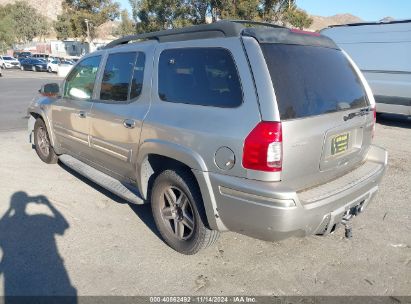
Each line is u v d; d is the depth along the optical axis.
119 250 3.40
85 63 4.63
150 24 29.64
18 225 3.83
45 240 3.54
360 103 3.41
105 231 3.74
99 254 3.33
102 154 4.21
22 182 5.06
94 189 4.84
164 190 3.38
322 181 2.99
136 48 3.76
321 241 3.60
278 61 2.75
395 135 8.55
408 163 6.27
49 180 5.16
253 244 3.53
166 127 3.14
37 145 6.04
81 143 4.62
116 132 3.81
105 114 3.97
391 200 4.66
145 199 3.68
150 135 3.33
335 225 3.03
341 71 3.33
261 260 3.27
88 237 3.62
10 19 72.00
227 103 2.79
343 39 10.24
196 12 27.56
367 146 3.59
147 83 3.50
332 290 2.88
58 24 54.47
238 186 2.65
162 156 3.34
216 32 3.03
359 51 9.91
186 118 3.02
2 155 6.40
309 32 3.27
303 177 2.78
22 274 3.01
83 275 3.03
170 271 3.10
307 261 3.27
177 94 3.21
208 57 3.00
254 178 2.61
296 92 2.73
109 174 4.34
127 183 4.02
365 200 3.30
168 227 3.44
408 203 4.57
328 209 2.78
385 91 9.47
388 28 9.40
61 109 4.97
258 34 2.79
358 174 3.28
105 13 48.91
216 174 2.79
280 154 2.57
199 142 2.87
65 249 3.39
